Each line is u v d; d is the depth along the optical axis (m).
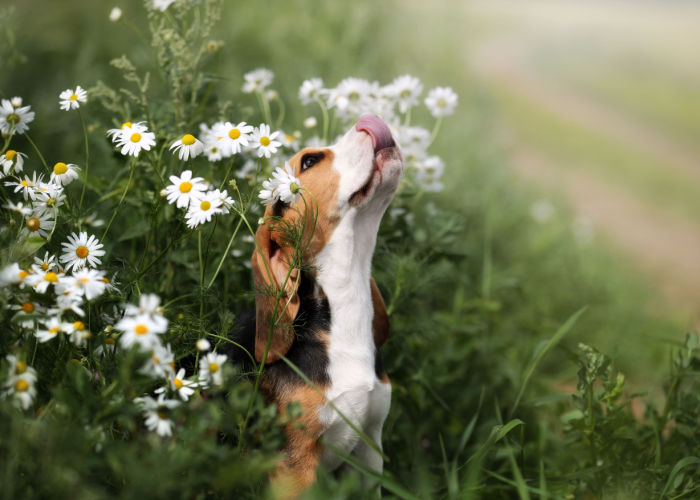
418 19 12.34
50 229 2.60
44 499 1.90
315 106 5.80
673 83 19.83
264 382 2.87
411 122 7.75
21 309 2.25
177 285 3.42
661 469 3.20
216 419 2.07
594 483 3.23
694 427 3.41
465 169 7.55
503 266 6.28
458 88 10.66
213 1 3.69
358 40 8.55
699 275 8.48
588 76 19.80
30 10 6.62
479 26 24.09
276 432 2.25
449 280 4.97
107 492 2.18
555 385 5.00
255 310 3.14
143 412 2.16
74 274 2.41
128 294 2.89
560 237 7.55
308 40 8.09
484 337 4.70
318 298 2.97
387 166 2.96
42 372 2.35
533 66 20.20
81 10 7.25
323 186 2.96
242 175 3.47
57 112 5.41
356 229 3.03
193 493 2.12
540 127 14.43
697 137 15.19
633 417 3.68
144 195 3.29
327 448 2.89
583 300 6.25
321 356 2.89
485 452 2.85
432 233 3.96
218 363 2.30
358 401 2.87
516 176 9.38
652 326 6.26
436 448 3.79
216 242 3.51
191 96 3.67
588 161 12.80
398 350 3.72
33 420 2.07
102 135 3.77
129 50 6.83
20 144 4.91
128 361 2.01
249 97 6.25
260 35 7.82
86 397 2.02
